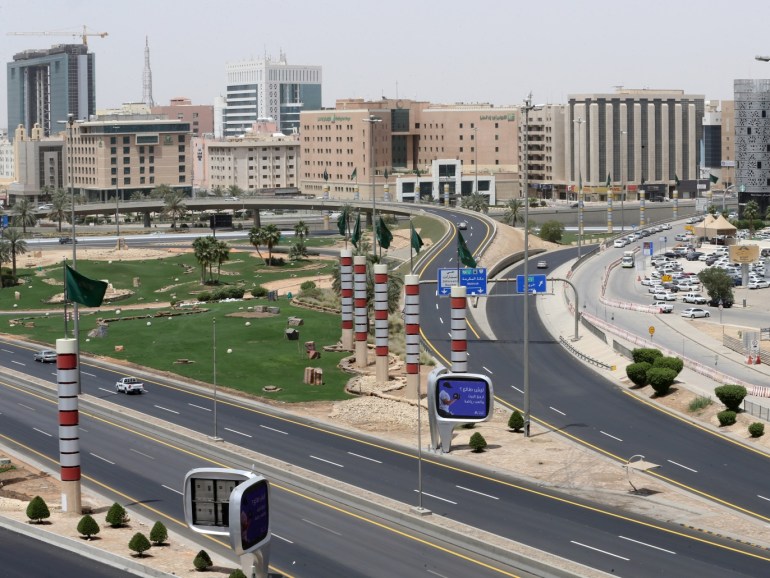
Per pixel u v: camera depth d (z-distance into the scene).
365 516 101.06
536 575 86.12
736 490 108.69
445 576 85.69
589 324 188.88
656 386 146.00
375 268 153.12
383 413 139.12
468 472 115.00
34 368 173.75
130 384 152.88
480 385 121.44
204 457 121.62
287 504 104.69
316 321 197.12
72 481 102.31
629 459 114.19
